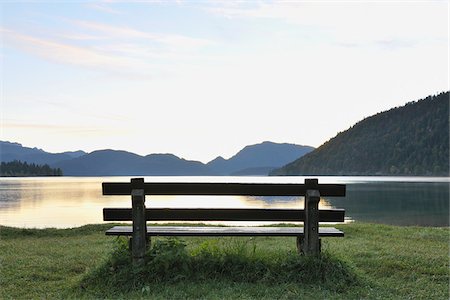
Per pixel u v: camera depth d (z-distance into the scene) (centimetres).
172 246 660
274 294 582
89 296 593
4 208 4094
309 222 653
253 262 664
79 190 8631
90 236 1295
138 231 646
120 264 654
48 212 3556
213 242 712
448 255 860
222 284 620
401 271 735
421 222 3042
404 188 9231
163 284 617
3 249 994
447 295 612
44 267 786
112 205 4525
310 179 657
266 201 5725
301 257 648
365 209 4356
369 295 592
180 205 4769
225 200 5988
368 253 878
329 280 623
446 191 7956
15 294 626
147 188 656
